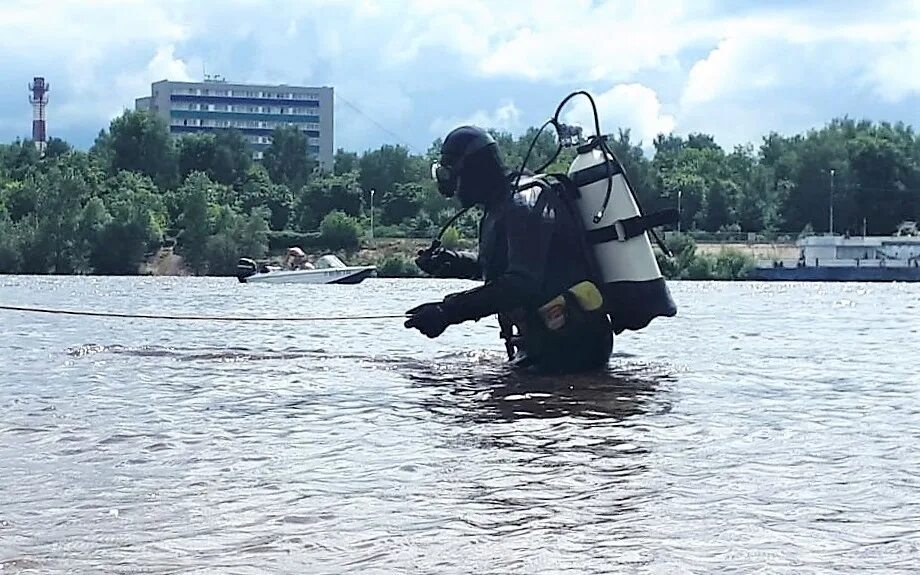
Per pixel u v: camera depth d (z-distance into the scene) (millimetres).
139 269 94500
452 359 13359
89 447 7207
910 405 9305
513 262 11453
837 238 90938
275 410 8906
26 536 5031
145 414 8680
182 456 6895
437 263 12867
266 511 5473
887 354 14852
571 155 14477
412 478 6234
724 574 4457
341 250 98250
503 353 14188
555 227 11547
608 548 4816
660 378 11305
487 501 5672
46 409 8945
